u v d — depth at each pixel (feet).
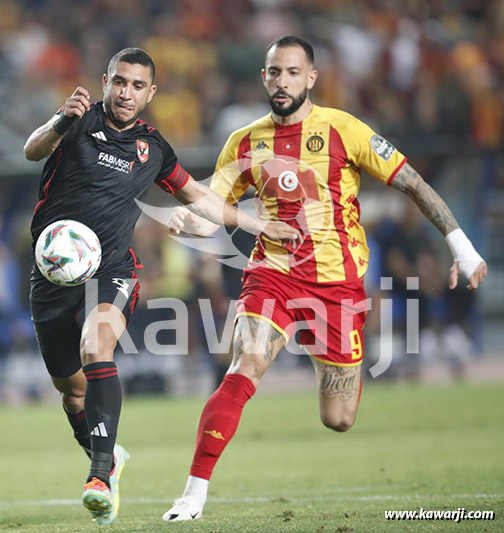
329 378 67.41
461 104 206.28
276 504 66.69
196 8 246.47
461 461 88.07
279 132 66.03
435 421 122.83
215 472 88.89
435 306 170.09
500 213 194.59
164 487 80.69
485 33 256.93
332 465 90.94
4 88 217.36
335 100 223.71
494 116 208.44
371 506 62.18
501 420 121.60
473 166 173.47
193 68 226.58
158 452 106.22
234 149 67.56
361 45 237.45
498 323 194.90
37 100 213.87
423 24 253.65
